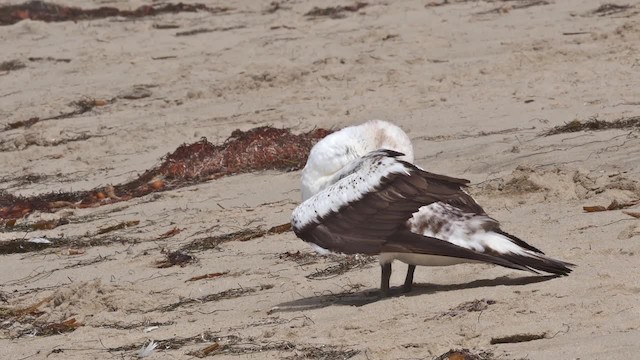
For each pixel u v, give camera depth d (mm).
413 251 10320
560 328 9281
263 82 21969
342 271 12148
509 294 10195
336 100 20453
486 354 9016
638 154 14602
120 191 17266
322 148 11312
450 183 10508
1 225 16172
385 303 10461
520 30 23297
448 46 22891
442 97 19609
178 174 17312
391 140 11398
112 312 11820
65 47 26562
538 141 16047
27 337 11547
